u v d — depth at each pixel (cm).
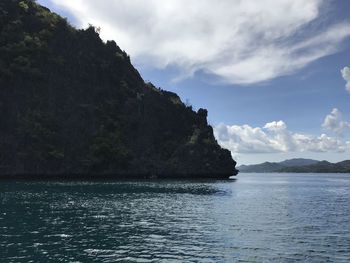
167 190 9438
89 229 3675
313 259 2658
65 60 16850
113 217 4531
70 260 2536
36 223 3919
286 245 3070
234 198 7675
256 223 4219
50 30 17162
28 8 17300
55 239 3153
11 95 14588
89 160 14725
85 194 7662
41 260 2514
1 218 4184
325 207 6144
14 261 2477
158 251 2820
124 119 17362
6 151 13438
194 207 5772
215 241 3188
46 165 14000
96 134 15688
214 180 16712
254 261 2592
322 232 3684
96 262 2502
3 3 16600
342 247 3014
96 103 17038
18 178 13488
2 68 14462
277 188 12400
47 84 15775
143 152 17125
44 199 6356
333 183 17750
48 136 14200
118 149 15600
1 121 13962
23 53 15550
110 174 15350
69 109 15788
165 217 4609
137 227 3847
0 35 15488
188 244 3061
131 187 10281
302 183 17538
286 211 5456
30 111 14562
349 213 5281
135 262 2520
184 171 16725
